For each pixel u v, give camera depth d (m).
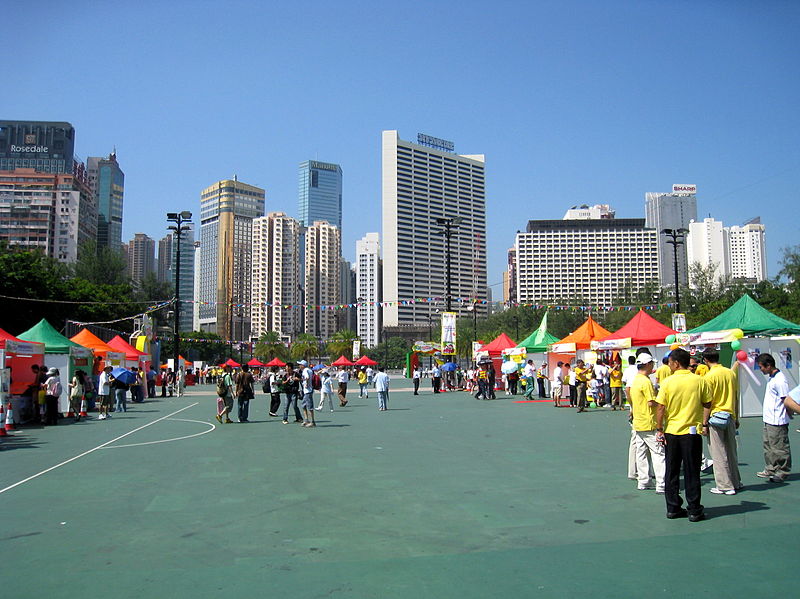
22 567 5.66
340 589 5.01
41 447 14.27
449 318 36.78
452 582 5.14
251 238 148.25
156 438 15.86
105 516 7.57
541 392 33.06
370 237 155.25
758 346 20.17
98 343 29.48
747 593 4.82
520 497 8.36
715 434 8.44
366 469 10.71
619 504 7.91
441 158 92.06
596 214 159.62
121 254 72.56
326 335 150.88
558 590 4.93
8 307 43.75
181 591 5.02
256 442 14.73
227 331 140.25
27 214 126.25
